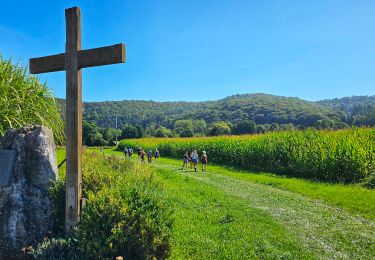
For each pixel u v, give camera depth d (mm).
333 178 18859
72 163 5992
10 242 5812
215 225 8445
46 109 8195
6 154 6160
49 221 6230
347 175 18156
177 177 17500
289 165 22000
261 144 25984
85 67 6117
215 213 9625
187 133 89812
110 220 4848
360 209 10852
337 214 10312
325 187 15477
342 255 6895
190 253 6344
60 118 8680
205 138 42281
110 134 96188
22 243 5871
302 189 14844
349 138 20188
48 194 6285
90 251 4727
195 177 19344
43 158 6324
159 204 5352
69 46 6133
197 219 8820
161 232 4980
